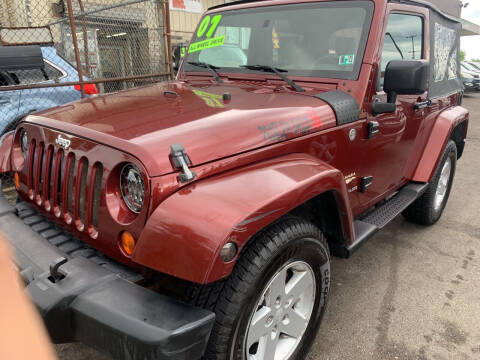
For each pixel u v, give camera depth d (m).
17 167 2.31
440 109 3.72
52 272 1.59
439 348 2.44
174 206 1.56
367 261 3.45
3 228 1.95
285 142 2.03
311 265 2.03
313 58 2.66
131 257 1.58
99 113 2.10
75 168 1.86
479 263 3.46
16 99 4.74
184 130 1.81
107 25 7.54
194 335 1.45
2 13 8.30
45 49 5.14
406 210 4.01
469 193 5.24
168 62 5.83
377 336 2.53
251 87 2.67
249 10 3.04
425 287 3.08
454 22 4.13
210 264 1.45
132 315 1.46
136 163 1.62
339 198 2.05
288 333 2.04
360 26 2.54
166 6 5.67
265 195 1.65
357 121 2.45
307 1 2.79
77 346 2.39
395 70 2.34
